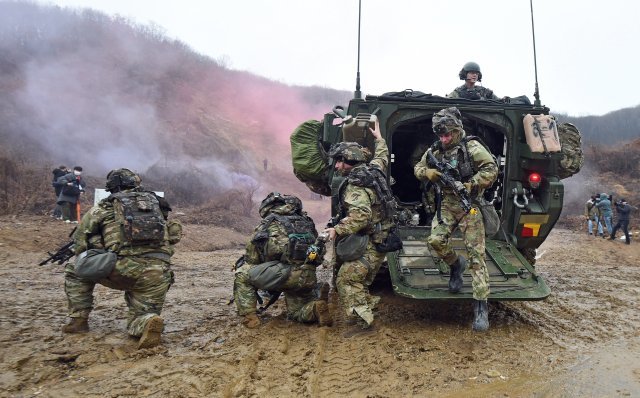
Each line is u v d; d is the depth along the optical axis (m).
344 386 3.50
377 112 5.57
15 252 9.69
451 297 4.62
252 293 4.91
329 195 6.93
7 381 3.57
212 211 16.92
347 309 4.57
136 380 3.62
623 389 3.41
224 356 4.06
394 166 7.33
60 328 4.79
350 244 4.52
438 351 4.12
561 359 3.96
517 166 5.69
